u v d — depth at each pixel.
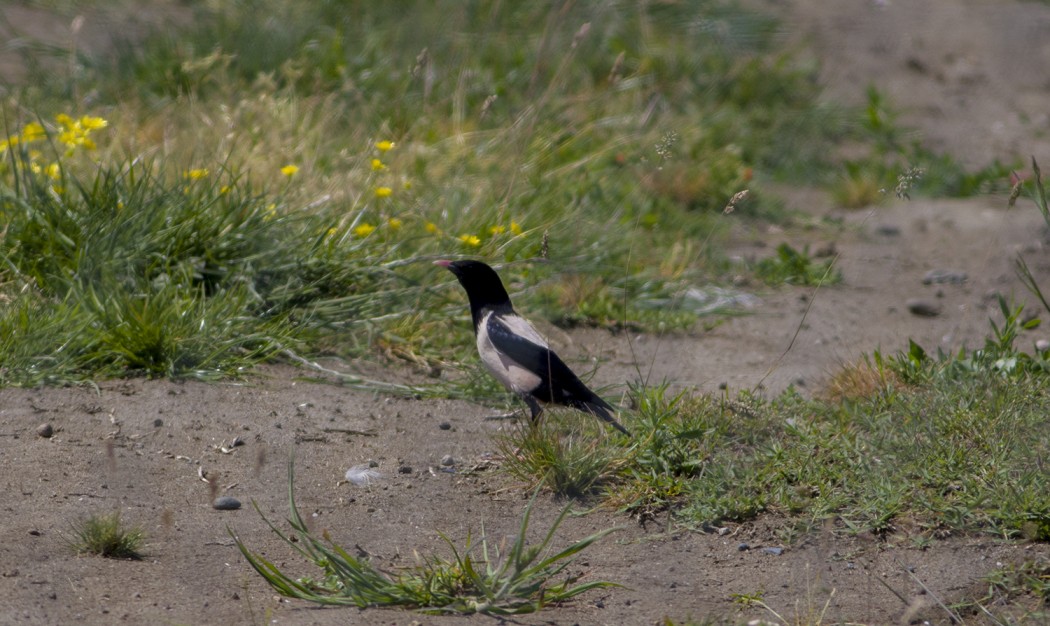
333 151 14.13
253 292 10.77
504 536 7.60
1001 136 19.64
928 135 19.59
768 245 15.12
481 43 18.97
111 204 11.16
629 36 20.27
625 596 6.94
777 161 18.02
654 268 13.48
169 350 9.87
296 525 6.89
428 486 8.33
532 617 6.62
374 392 9.95
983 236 15.36
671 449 8.44
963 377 9.53
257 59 17.38
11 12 19.86
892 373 9.99
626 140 16.25
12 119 14.30
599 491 8.27
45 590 6.47
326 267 11.21
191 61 16.59
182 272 10.74
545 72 18.11
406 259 11.64
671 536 7.70
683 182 15.77
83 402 9.16
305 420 9.28
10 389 9.23
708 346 11.73
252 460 8.52
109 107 15.56
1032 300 13.17
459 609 6.61
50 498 7.63
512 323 9.15
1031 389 9.09
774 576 7.24
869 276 14.09
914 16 24.69
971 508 7.70
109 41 18.38
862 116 19.75
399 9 19.66
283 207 11.81
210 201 11.45
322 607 6.57
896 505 7.76
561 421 9.15
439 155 14.91
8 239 10.74
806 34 23.03
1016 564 7.26
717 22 21.67
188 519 7.58
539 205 13.76
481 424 9.50
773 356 11.43
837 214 16.56
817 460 8.35
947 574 7.21
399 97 16.31
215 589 6.70
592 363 11.03
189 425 8.98
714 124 18.23
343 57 17.83
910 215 16.31
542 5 20.42
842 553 7.47
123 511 7.57
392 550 7.38
